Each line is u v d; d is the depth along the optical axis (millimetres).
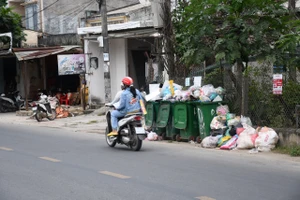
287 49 10805
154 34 18469
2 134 14672
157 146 11742
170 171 8664
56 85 26109
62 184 7672
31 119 19234
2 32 24500
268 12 11336
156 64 17469
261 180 7910
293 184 7621
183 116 11914
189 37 12039
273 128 10906
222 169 8836
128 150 11180
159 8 15906
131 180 7918
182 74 15234
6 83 27344
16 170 8844
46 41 25844
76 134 14594
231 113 11719
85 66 20141
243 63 12789
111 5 29766
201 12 11477
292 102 10945
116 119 11227
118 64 21438
